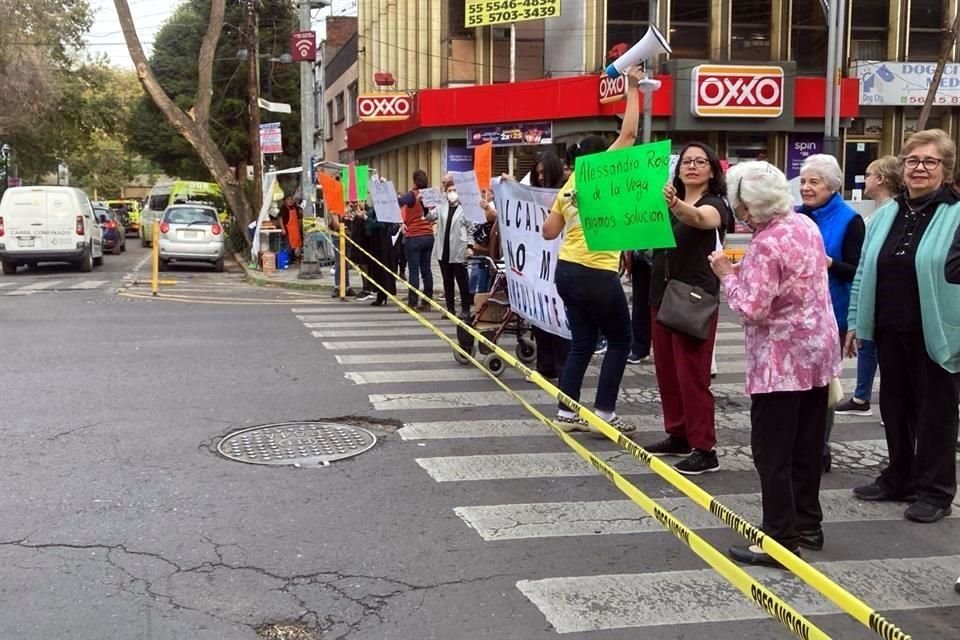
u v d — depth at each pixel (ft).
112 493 16.75
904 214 16.05
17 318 39.01
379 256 45.03
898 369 16.37
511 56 82.79
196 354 30.55
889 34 80.12
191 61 126.62
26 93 107.55
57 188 66.95
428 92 78.95
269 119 124.98
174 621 11.92
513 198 22.97
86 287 54.60
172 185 117.08
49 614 12.06
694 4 77.97
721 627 11.94
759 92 73.61
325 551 14.23
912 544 14.90
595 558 14.12
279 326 37.45
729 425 22.44
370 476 17.94
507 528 15.30
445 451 19.71
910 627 12.03
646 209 15.55
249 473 18.02
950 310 14.98
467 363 29.25
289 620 12.00
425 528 15.25
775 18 77.77
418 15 87.81
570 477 18.03
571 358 20.74
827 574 13.67
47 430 20.93
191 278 64.69
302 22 61.52
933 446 15.85
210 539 14.65
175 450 19.51
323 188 49.75
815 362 13.28
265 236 69.36
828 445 18.84
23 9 106.63
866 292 16.42
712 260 13.62
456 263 38.60
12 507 15.97
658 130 74.13
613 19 77.87
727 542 14.78
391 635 11.60
